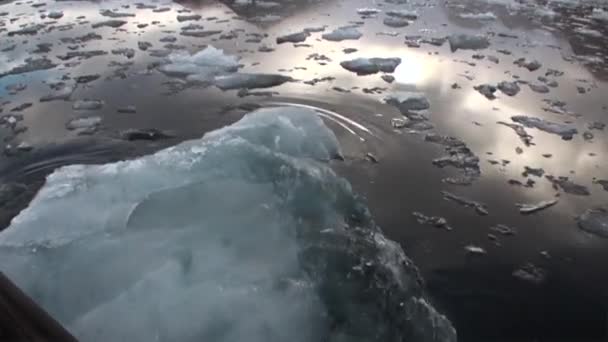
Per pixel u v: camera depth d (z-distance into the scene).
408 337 1.44
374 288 1.52
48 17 4.35
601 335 1.52
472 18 4.34
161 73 3.21
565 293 1.66
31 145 2.42
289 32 3.96
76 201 1.77
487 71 3.27
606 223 1.93
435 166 2.27
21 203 2.03
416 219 1.96
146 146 2.41
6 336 0.97
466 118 2.68
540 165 2.29
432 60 3.43
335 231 1.69
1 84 3.07
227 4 4.70
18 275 1.47
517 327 1.54
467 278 1.71
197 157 1.94
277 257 1.56
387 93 2.94
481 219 1.96
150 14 4.41
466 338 1.50
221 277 1.48
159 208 1.68
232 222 1.66
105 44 3.71
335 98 2.88
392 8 4.61
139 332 1.35
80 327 1.35
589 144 2.45
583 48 3.70
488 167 2.27
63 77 3.16
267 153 1.95
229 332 1.36
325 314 1.43
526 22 4.25
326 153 2.32
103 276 1.48
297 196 1.79
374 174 2.21
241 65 3.33
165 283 1.46
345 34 3.87
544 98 2.92
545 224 1.94
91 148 2.40
